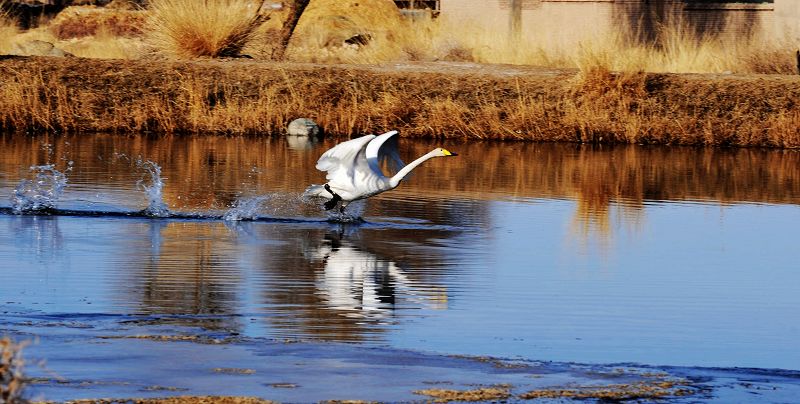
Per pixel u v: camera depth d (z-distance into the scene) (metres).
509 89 29.42
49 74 28.81
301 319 11.13
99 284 12.32
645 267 14.21
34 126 27.45
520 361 9.88
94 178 19.98
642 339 10.83
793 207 19.48
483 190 20.31
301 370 9.39
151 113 28.09
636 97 28.94
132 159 22.62
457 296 12.34
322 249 14.76
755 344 10.78
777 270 14.27
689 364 10.05
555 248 15.25
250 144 25.94
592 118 28.31
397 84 29.34
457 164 23.59
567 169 23.34
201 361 9.55
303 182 20.34
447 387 9.07
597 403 8.84
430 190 20.14
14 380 7.68
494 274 13.52
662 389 9.23
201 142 26.06
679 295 12.73
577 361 10.02
